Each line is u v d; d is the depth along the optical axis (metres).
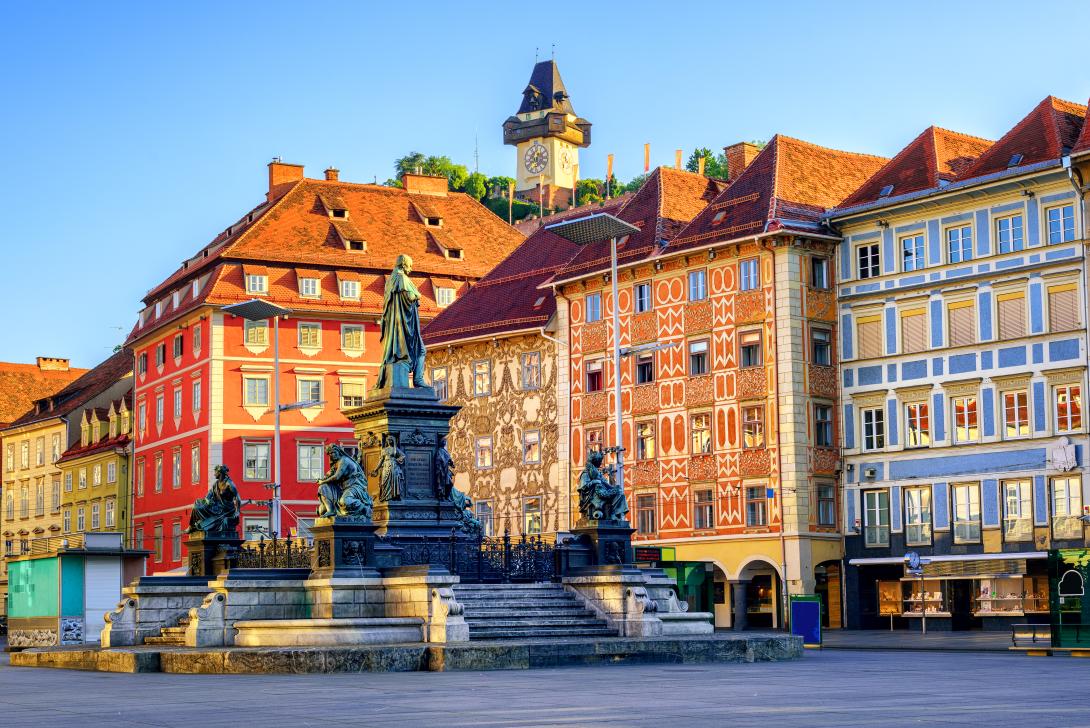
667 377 64.62
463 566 34.91
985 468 55.75
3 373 122.88
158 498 87.06
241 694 22.05
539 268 74.25
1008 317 55.38
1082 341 52.91
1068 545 53.03
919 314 58.38
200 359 81.69
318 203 86.88
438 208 91.12
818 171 64.44
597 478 37.09
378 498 36.25
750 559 60.78
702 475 62.88
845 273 61.12
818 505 60.12
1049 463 53.66
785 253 60.28
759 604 62.81
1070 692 21.81
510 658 27.73
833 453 60.84
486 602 33.56
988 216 56.06
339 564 32.34
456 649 27.19
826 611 61.12
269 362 81.19
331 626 30.03
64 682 26.17
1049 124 55.38
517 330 70.94
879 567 59.28
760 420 60.88
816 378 60.62
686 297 64.06
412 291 37.19
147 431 89.50
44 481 106.62
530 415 70.56
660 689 22.45
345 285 83.50
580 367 68.06
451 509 36.44
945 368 57.28
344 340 82.94
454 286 86.88
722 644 30.55
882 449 59.41
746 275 61.81
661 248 65.19
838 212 60.66
